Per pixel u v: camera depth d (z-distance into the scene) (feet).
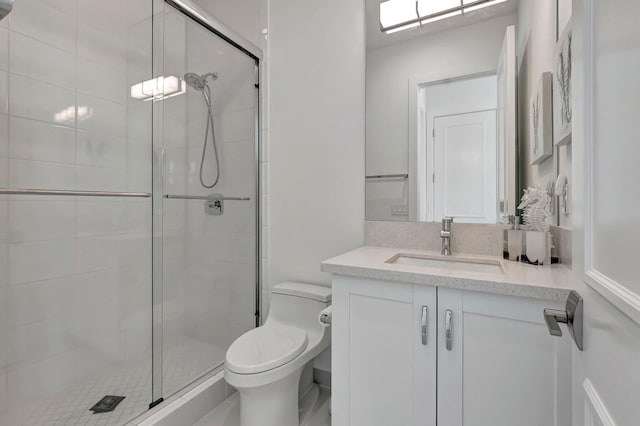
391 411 3.61
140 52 6.18
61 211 5.21
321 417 5.19
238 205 6.81
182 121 6.65
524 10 4.61
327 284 6.10
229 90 6.70
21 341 4.75
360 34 5.78
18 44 4.69
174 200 6.57
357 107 5.81
